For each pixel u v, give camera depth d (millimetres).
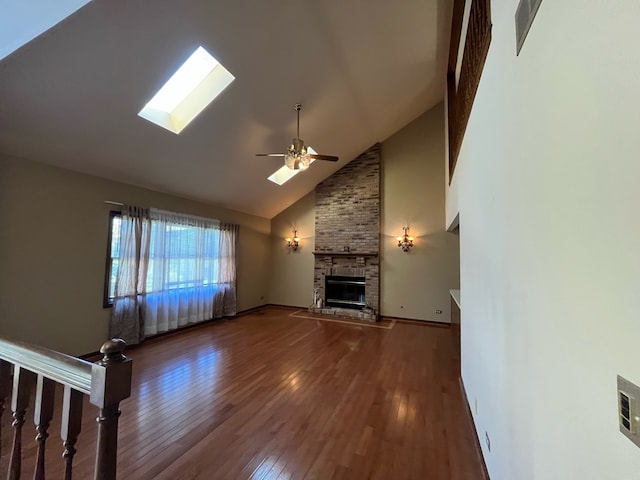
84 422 2471
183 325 5574
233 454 2121
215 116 3953
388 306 6793
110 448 983
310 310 7391
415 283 6605
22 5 2207
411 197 6750
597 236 676
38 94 2721
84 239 3939
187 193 5492
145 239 4738
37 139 3176
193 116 3799
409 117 6566
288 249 8102
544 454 990
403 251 6742
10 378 1302
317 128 5285
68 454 1060
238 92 3750
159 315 5047
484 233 1990
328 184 7566
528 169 1117
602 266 658
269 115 4387
